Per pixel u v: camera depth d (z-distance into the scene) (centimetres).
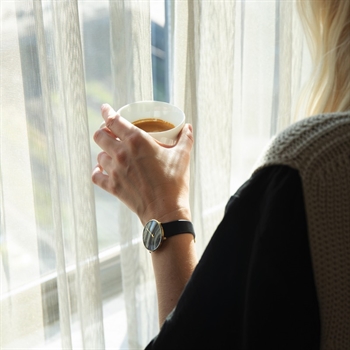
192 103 104
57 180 88
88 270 96
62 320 96
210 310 58
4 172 88
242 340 57
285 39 114
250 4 117
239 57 118
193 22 97
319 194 53
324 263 54
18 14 81
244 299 56
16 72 84
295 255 54
